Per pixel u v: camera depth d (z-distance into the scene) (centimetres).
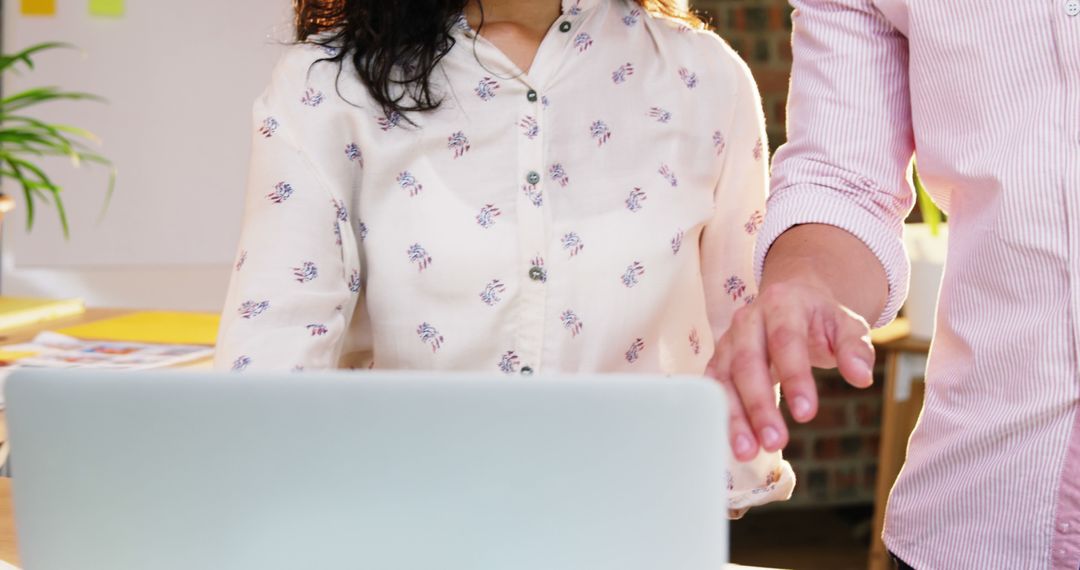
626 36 136
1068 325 102
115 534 72
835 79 121
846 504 430
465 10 132
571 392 66
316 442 68
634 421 66
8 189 393
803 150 122
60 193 394
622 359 131
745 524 419
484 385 67
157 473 71
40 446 72
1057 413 103
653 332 132
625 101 133
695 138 136
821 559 388
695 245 136
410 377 67
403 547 69
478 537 68
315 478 69
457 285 127
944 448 111
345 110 128
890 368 284
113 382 70
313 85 129
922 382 289
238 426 69
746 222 140
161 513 71
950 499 111
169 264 399
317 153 127
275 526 70
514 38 132
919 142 116
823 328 91
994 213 107
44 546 73
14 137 260
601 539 67
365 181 129
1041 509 104
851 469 427
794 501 429
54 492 72
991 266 108
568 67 131
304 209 125
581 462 66
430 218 127
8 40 389
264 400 68
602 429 66
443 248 127
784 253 112
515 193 128
